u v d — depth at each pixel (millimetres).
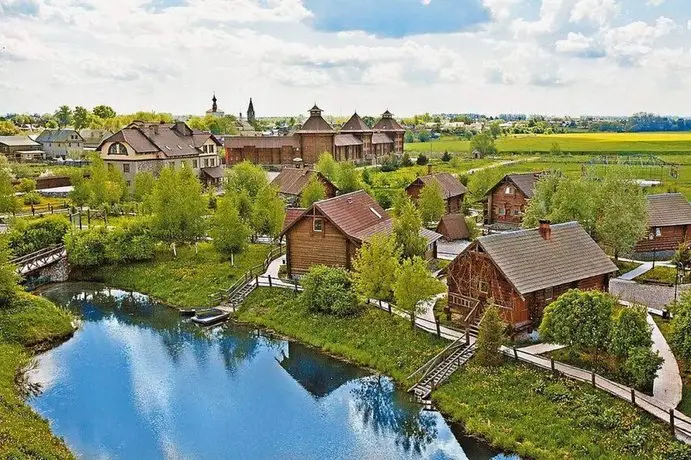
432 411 34344
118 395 36781
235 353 43469
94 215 84062
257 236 69562
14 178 116812
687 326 32312
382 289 44000
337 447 31203
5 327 44062
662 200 62812
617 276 52938
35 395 36594
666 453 26703
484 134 165750
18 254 60156
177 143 113438
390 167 127500
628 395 30875
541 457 28703
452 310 42906
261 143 134750
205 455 30453
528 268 39750
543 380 33500
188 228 62531
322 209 51594
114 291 58375
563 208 56344
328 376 39594
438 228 69500
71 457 29547
